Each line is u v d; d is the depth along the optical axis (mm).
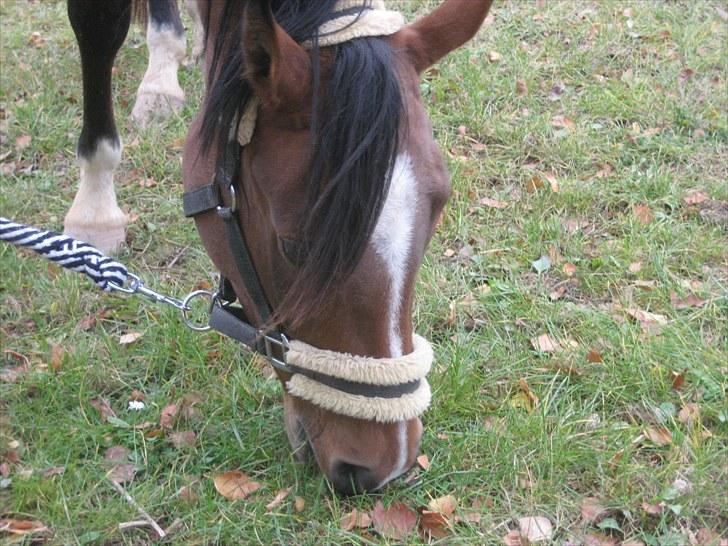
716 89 4539
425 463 2422
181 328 2965
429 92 4426
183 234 3531
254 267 2027
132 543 2250
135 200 3746
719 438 2625
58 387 2746
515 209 3668
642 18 5137
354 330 1863
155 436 2562
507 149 4059
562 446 2498
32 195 3719
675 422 2645
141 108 4227
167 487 2391
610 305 3201
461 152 4047
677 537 2291
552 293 3256
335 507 2260
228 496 2346
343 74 1726
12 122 4238
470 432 2559
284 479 2385
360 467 2025
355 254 1705
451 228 3539
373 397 1913
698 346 2953
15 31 5066
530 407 2711
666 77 4598
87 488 2402
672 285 3246
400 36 1928
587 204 3703
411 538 2219
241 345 2906
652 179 3809
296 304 1762
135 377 2852
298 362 1929
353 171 1674
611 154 4031
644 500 2396
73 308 3123
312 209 1713
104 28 3074
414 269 1820
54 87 4492
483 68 4629
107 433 2586
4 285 3242
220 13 2064
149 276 3309
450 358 2854
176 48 4297
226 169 1959
